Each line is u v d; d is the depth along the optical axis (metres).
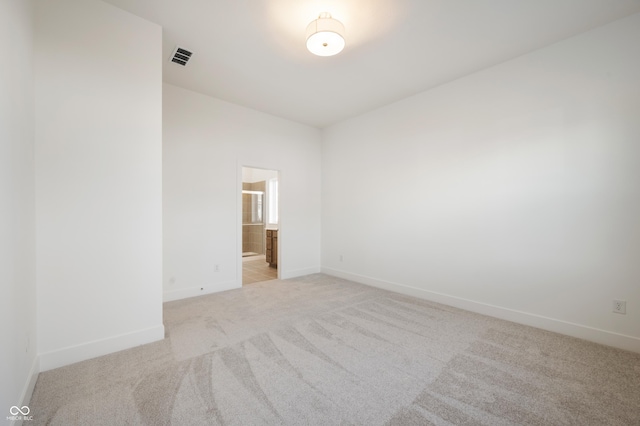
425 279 3.64
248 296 3.68
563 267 2.57
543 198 2.68
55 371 1.87
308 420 1.45
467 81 3.22
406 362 2.04
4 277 1.27
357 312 3.09
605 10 2.16
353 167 4.68
